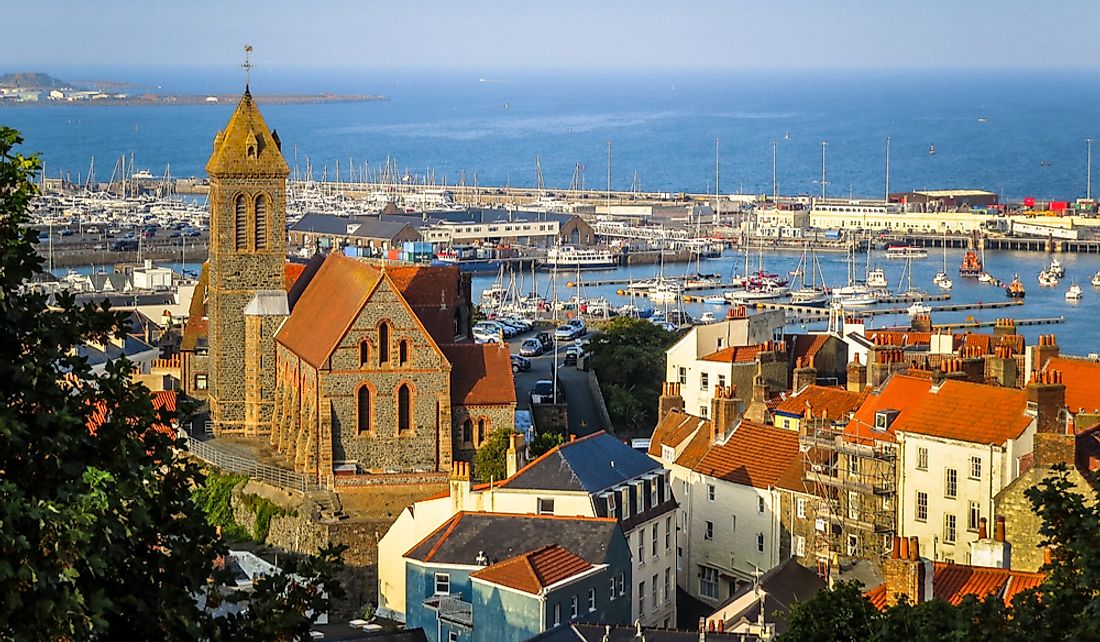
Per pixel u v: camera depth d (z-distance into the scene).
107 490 86.88
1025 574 160.88
